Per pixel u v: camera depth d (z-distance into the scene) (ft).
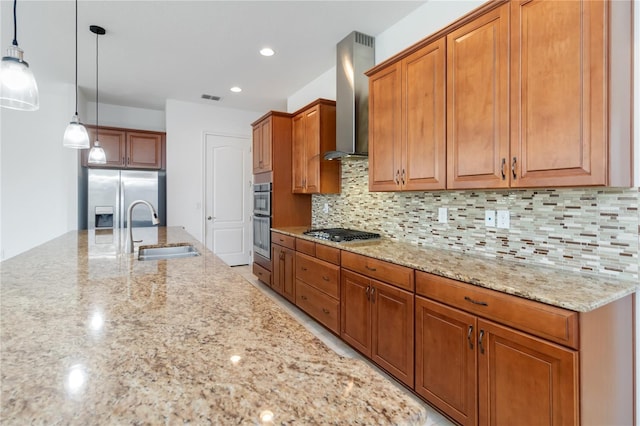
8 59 4.85
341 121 10.28
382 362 7.14
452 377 5.53
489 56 5.68
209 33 9.78
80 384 2.08
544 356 4.25
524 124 5.17
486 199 6.95
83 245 8.14
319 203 13.51
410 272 6.37
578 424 3.94
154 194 15.89
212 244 17.67
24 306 3.62
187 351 2.56
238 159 18.28
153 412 1.81
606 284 4.77
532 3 5.04
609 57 4.30
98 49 10.75
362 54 9.86
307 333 2.93
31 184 15.02
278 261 12.67
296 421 1.74
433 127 6.77
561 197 5.69
